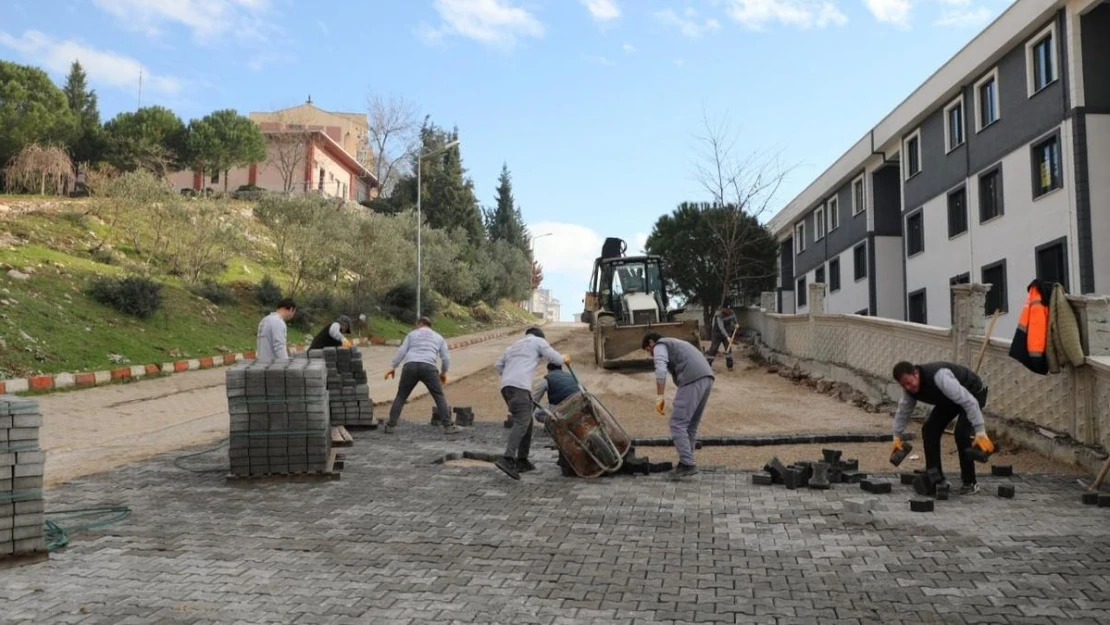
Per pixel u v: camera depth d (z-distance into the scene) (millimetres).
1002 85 21797
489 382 18641
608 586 4742
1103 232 18188
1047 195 19625
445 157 56125
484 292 49844
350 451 9602
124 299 20406
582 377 19000
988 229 22453
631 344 20188
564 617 4246
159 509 6621
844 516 6211
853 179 33312
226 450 9539
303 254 30219
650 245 35656
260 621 4168
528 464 8438
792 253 45250
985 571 4918
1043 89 19812
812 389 16438
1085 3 18328
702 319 36812
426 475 8125
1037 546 5414
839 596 4535
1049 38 19875
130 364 17766
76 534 5836
